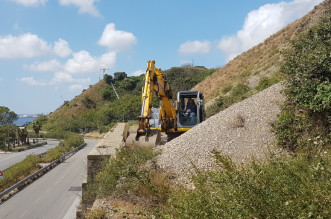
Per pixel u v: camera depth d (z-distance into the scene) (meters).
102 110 99.31
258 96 10.12
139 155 7.87
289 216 3.34
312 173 4.11
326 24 10.48
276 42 34.53
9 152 48.00
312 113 7.39
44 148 55.12
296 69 8.23
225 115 9.73
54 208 15.52
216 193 4.35
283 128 7.38
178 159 7.71
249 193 3.63
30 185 21.33
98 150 9.52
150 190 6.07
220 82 38.00
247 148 7.46
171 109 13.34
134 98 105.25
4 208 15.94
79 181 22.17
